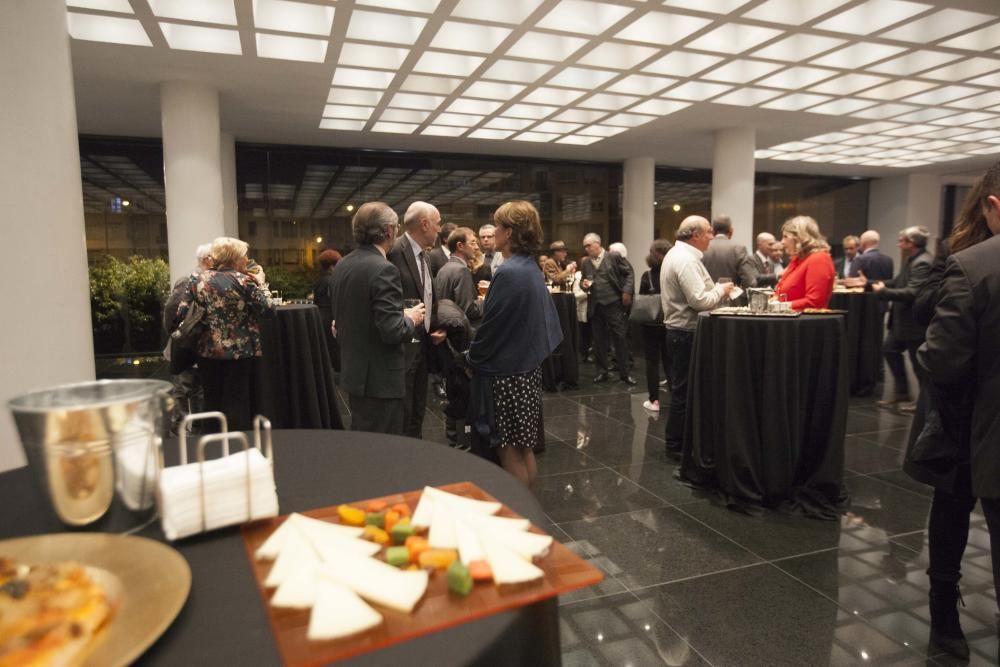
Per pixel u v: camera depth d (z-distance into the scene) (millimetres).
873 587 2127
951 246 1735
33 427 729
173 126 5578
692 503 2902
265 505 791
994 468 1454
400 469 1018
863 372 5250
